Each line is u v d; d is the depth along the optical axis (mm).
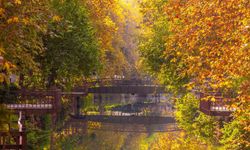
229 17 14883
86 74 42875
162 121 65562
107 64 71188
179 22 22016
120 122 65375
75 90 56062
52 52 38125
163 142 43969
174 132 52500
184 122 38094
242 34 13852
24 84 39094
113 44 78375
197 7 15930
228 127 22391
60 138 44875
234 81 16328
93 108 78875
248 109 14258
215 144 32188
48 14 20812
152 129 58969
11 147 21500
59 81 44156
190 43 16734
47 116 39375
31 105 30047
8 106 29266
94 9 53406
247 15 13914
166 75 38531
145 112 76688
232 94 19125
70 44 38688
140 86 77562
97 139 50250
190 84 15602
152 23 42656
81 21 40531
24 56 21281
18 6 16906
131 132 56812
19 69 23016
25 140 21531
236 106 14492
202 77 14875
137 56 96688
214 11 15172
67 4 38656
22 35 18562
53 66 38906
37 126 36562
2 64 14102
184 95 38844
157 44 38969
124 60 85750
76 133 51594
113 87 76938
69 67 39375
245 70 13867
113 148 45312
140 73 97250
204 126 33250
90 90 76250
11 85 33094
